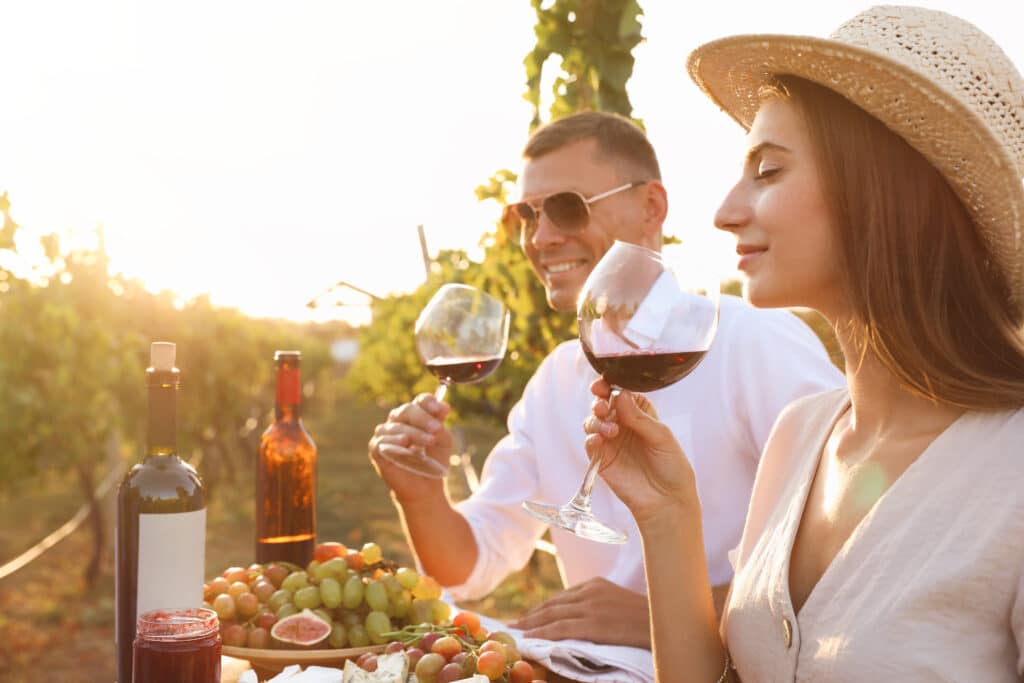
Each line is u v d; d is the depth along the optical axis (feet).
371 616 6.31
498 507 9.02
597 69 12.25
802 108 4.85
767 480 6.01
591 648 6.51
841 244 4.78
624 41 12.15
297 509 7.50
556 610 7.27
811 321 9.64
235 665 6.06
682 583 5.56
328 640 6.23
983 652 4.30
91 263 50.67
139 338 55.88
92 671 34.53
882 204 4.64
